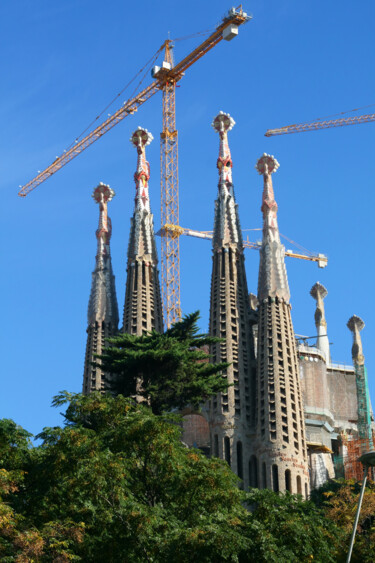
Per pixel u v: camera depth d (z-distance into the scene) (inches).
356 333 6299.2
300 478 4977.9
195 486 2218.3
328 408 5900.6
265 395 5187.0
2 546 1962.4
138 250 5900.6
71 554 2014.0
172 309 6865.2
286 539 2091.5
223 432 5123.0
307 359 5944.9
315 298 6776.6
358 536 2810.0
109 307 5900.6
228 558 1998.0
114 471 2158.0
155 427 2272.4
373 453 1893.5
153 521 2103.8
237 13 6491.1
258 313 5561.0
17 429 2338.8
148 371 3732.8
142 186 6097.4
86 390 5585.6
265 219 5797.2
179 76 6958.7
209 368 3772.1
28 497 2228.1
